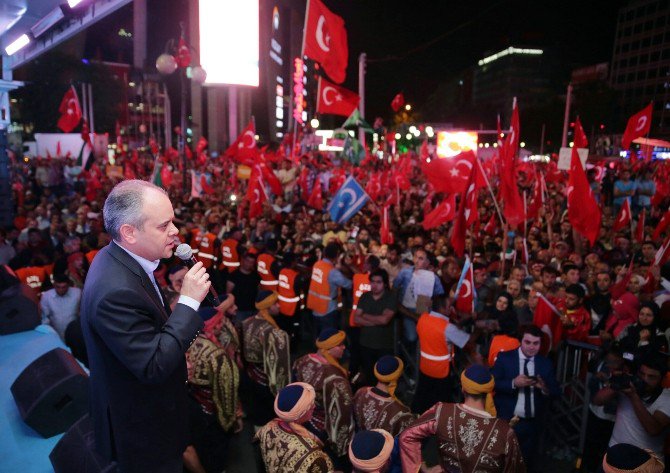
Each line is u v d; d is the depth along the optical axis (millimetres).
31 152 38594
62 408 3311
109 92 58750
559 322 6473
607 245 12336
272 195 18219
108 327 1808
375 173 19984
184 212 14531
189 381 4449
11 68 7094
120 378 1914
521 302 7348
